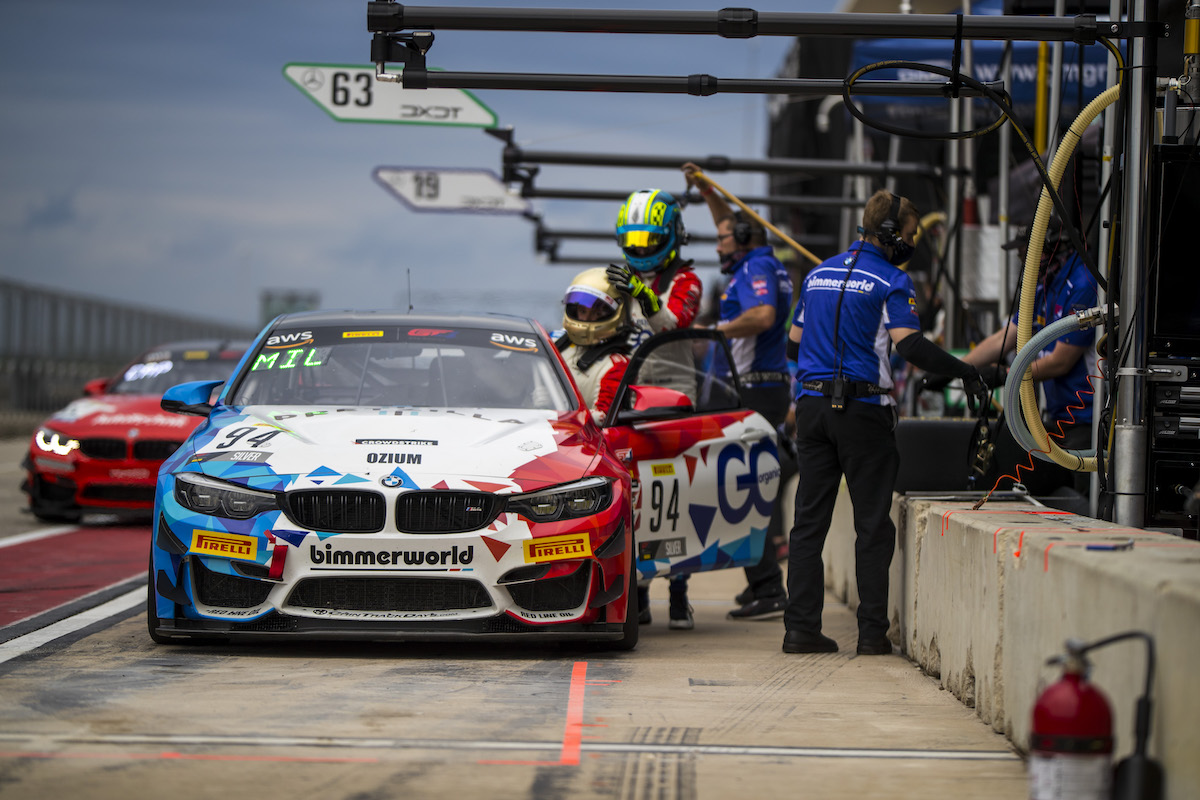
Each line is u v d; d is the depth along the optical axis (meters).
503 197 42.25
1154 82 15.81
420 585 16.16
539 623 16.44
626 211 21.95
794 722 13.49
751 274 24.28
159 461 33.75
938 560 16.16
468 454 16.86
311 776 10.90
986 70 32.38
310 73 34.16
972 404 19.91
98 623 19.11
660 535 19.61
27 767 10.95
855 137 38.84
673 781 11.03
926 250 40.09
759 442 21.45
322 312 21.84
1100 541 11.98
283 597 15.95
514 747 12.05
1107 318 15.75
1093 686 8.59
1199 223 15.81
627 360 21.41
